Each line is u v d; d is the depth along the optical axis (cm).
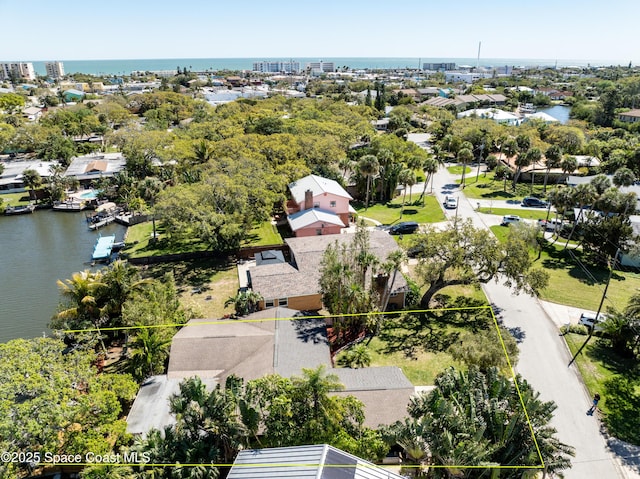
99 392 2288
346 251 4322
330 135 8531
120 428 2227
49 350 2453
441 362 3366
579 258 5116
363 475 1783
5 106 14250
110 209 7069
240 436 2214
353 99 17975
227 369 2991
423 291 4431
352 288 3462
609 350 3428
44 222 6831
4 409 1909
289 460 1862
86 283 3475
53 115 12100
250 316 3662
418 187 8119
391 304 4184
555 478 2333
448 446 1980
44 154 9794
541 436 2070
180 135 9006
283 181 6125
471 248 3862
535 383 3062
